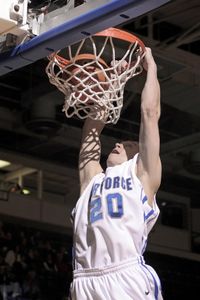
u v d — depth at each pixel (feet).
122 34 9.41
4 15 9.31
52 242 42.96
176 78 30.07
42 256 41.14
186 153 40.04
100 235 8.44
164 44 27.48
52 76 9.73
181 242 47.75
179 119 34.94
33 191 43.01
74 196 44.19
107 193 8.63
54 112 33.55
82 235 8.70
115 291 8.14
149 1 8.06
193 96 31.94
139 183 8.55
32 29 9.52
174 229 47.65
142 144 8.71
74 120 34.76
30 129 34.68
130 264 8.25
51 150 40.04
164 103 32.94
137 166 8.74
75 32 8.87
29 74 30.89
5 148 39.63
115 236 8.32
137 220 8.38
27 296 37.93
